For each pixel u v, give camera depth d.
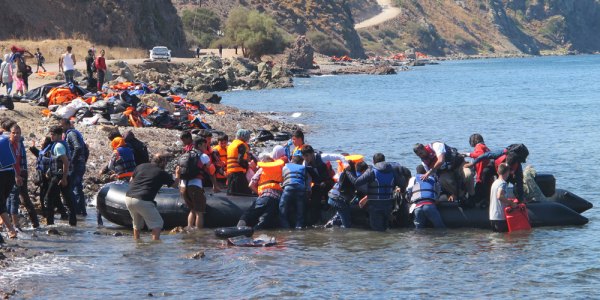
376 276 12.10
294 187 15.60
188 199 15.35
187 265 12.66
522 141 31.27
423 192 15.65
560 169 23.62
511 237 14.90
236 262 12.84
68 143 15.91
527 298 11.02
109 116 27.91
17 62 32.78
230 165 16.23
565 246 14.05
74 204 15.66
